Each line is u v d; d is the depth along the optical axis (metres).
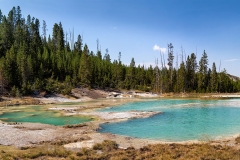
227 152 16.53
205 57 107.75
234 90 107.50
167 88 94.94
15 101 56.28
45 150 17.61
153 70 123.56
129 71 109.06
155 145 19.16
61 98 67.81
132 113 37.75
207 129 26.16
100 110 43.38
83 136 22.78
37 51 99.81
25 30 111.44
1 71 64.94
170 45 103.69
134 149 18.38
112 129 26.31
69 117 35.56
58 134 23.72
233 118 33.38
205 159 15.33
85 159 15.98
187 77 99.06
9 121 32.91
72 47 135.12
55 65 90.19
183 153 16.84
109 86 93.75
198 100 63.91
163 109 43.94
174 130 25.73
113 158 15.91
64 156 16.73
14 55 81.25
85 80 88.06
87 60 90.31
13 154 16.36
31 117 36.12
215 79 101.25
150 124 29.08
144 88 96.31
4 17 97.75
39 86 69.38
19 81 70.81
